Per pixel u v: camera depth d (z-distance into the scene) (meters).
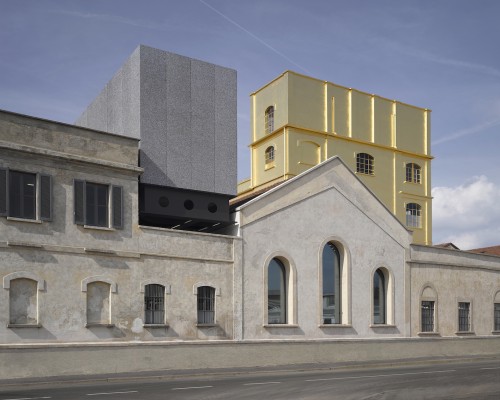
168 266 26.41
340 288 32.34
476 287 38.91
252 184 47.28
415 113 50.28
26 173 23.48
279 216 30.11
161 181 27.70
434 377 22.73
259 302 28.83
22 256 22.89
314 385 20.00
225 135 30.06
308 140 44.28
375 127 47.59
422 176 50.25
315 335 30.45
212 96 29.94
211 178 29.27
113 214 25.28
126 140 26.28
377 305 33.84
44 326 23.05
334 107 45.78
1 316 22.19
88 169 24.94
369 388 19.20
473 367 28.41
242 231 28.75
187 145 28.73
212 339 27.16
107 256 24.89
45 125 24.08
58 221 23.91
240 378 23.19
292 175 43.28
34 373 22.34
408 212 48.97
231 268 28.20
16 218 22.88
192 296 26.86
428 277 36.19
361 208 33.44
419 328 35.12
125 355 24.50
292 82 44.06
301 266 30.48
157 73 28.28
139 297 25.47
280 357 28.95
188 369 25.86
